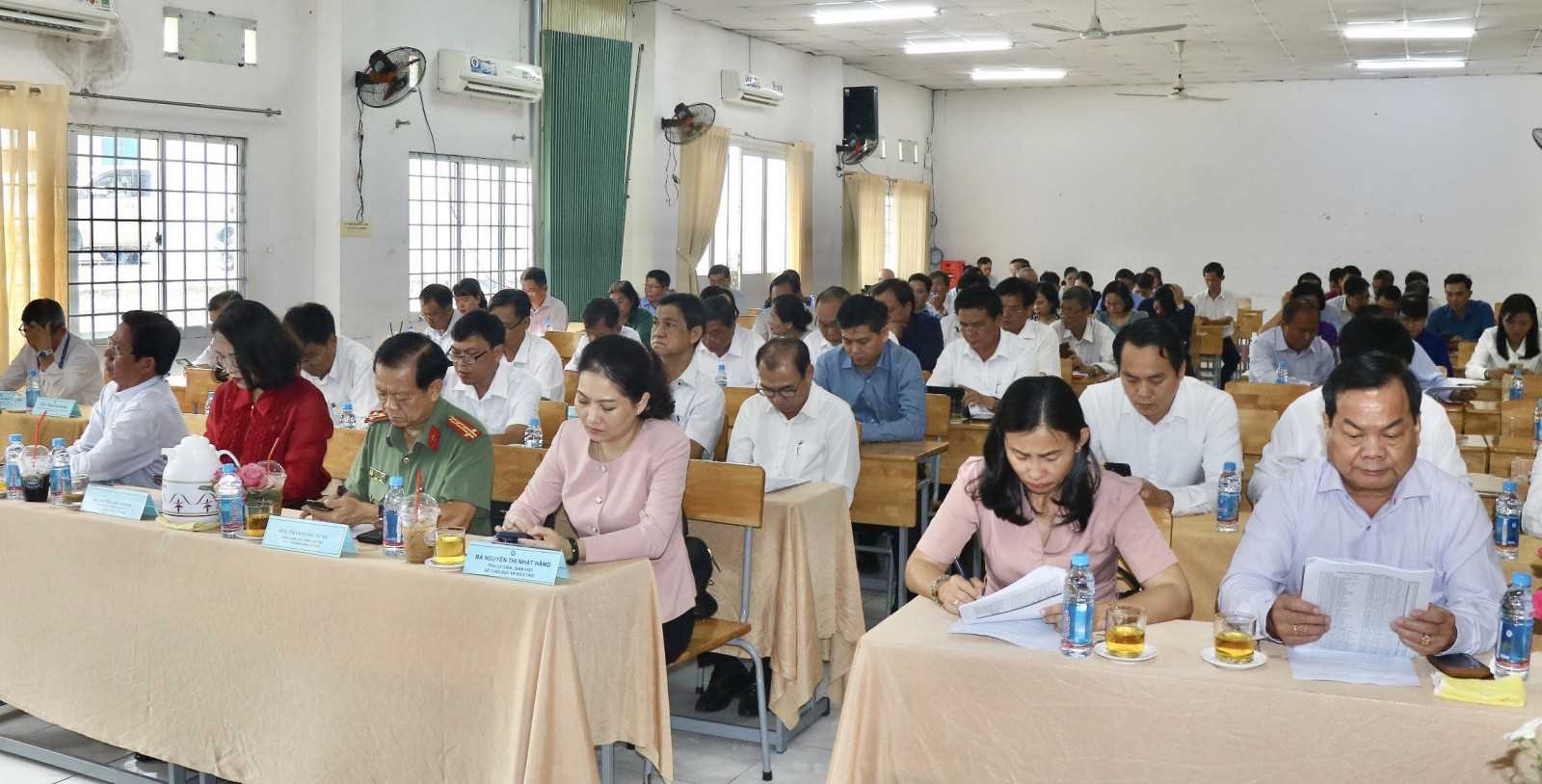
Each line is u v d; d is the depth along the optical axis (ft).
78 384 19.01
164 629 9.58
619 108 34.35
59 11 20.45
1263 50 43.75
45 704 10.28
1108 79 52.24
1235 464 11.69
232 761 9.36
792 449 13.71
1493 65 46.14
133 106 22.58
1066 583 7.45
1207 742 6.75
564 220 33.01
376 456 10.71
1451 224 50.19
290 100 25.71
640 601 8.97
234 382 11.62
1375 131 50.93
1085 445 8.22
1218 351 34.06
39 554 10.19
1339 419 7.18
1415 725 6.35
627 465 9.71
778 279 27.66
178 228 23.88
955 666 7.24
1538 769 5.46
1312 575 6.97
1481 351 24.17
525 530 8.90
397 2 27.53
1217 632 7.02
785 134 44.01
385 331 27.96
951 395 18.31
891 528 15.97
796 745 12.00
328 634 8.85
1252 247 53.21
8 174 20.68
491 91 29.81
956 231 57.93
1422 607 6.80
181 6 23.26
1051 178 56.08
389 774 8.68
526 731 8.05
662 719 9.18
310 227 26.48
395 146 27.86
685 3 35.73
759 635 11.72
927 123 57.16
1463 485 7.53
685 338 15.24
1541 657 7.22
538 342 19.04
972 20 38.17
